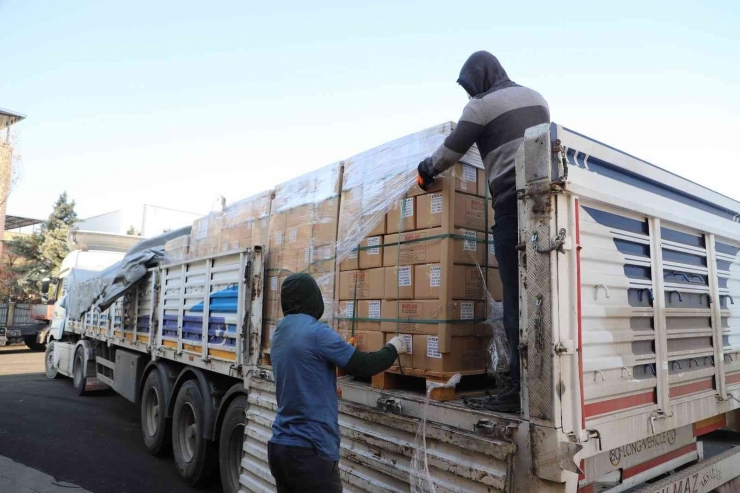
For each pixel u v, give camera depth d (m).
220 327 4.96
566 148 2.37
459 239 2.95
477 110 2.76
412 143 3.23
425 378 2.92
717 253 3.61
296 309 2.93
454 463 2.45
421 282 3.01
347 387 3.42
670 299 2.99
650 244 2.85
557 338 2.16
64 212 29.73
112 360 8.84
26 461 6.23
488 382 3.25
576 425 2.19
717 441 3.88
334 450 2.65
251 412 4.32
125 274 6.93
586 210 2.44
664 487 2.88
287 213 4.34
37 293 26.30
